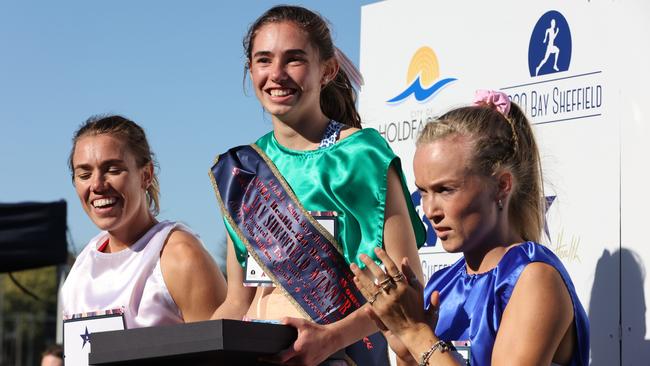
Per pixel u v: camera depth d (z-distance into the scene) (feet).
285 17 16.67
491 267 13.66
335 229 16.20
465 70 19.71
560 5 17.98
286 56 16.47
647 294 16.51
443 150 13.29
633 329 16.69
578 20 17.71
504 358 12.60
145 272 18.66
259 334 13.64
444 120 13.64
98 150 18.80
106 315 18.58
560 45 17.95
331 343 14.78
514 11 18.83
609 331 17.02
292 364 14.42
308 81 16.49
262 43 16.57
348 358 15.87
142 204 19.29
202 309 18.47
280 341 14.06
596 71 17.39
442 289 14.43
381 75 21.54
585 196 17.42
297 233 16.40
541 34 18.31
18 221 37.01
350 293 16.06
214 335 13.05
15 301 236.84
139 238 19.15
